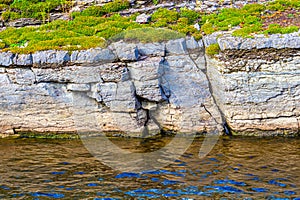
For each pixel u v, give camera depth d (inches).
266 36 615.5
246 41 605.6
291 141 597.6
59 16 765.3
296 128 613.0
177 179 493.0
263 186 470.9
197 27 695.1
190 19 732.0
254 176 494.3
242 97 613.6
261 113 614.5
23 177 501.0
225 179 489.4
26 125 633.6
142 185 480.1
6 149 588.1
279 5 727.7
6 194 459.5
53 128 631.2
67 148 590.9
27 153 573.3
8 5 794.8
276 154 553.3
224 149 573.6
